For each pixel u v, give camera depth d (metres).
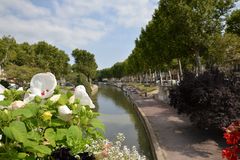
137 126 20.59
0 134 1.87
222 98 11.97
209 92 12.31
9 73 28.86
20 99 2.28
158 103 28.77
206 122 11.84
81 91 2.26
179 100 13.70
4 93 2.21
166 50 28.45
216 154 10.28
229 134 4.70
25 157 1.88
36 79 2.21
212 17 23.48
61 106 2.05
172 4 23.53
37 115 1.97
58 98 2.12
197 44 23.95
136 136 17.33
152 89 45.75
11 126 1.78
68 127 2.09
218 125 11.55
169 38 25.69
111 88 93.81
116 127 20.41
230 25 31.22
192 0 23.02
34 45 67.62
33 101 2.11
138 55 59.28
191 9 22.91
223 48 25.05
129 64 91.19
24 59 46.06
